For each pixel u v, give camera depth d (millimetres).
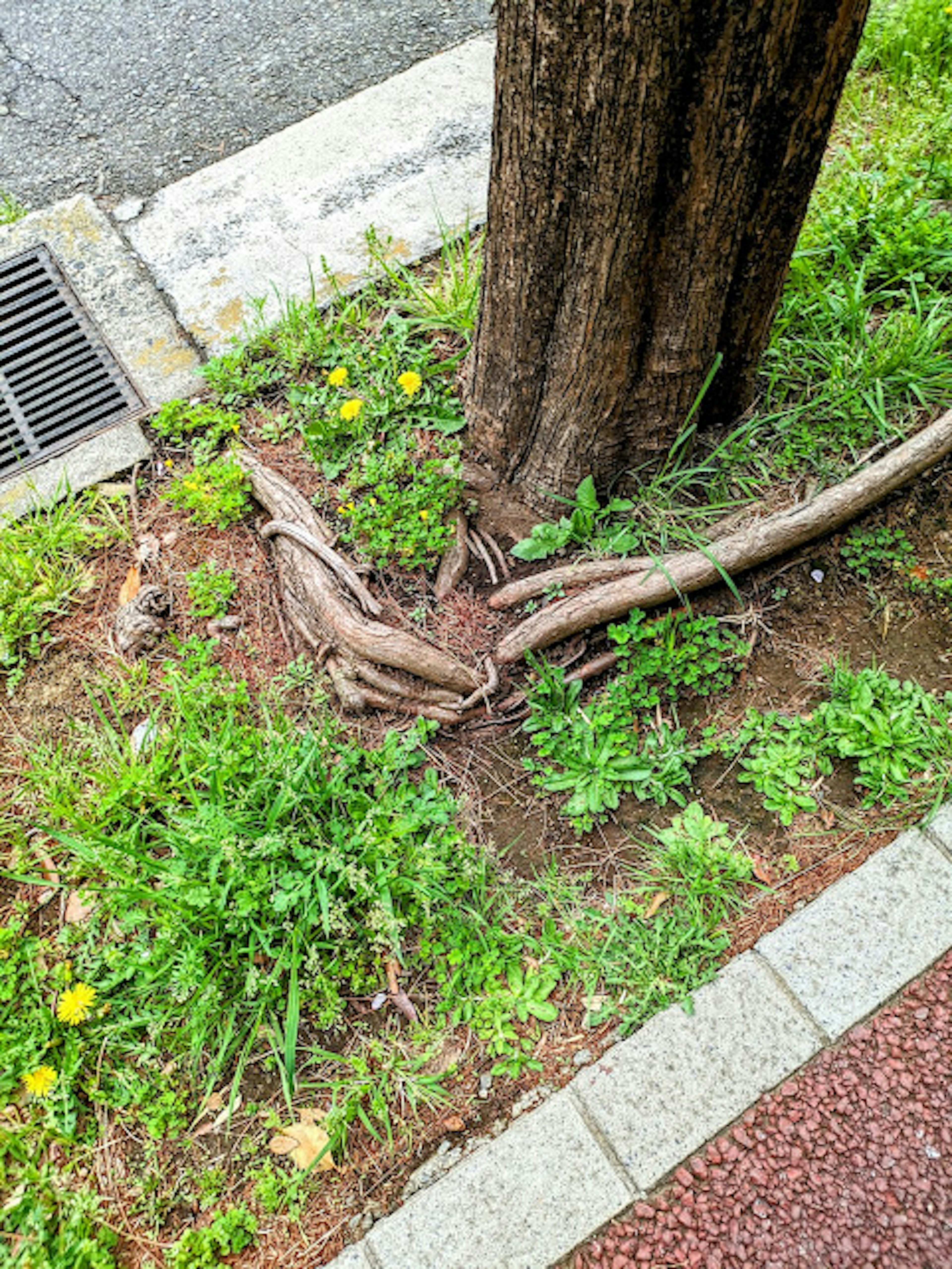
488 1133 1840
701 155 1834
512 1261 1693
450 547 2500
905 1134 1793
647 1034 1895
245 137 3693
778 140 1907
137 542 2697
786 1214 1730
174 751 2285
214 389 2916
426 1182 1799
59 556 2652
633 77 1711
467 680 2340
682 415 2402
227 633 2527
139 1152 1863
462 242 3170
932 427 2506
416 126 3557
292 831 2041
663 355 2219
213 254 3252
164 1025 1958
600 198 1907
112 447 2871
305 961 1965
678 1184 1763
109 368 3031
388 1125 1842
